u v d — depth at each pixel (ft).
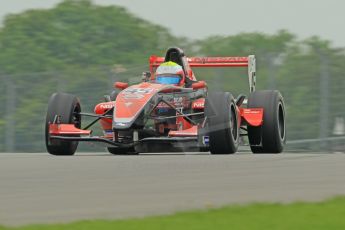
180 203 66.59
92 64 546.67
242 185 77.46
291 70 249.55
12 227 56.34
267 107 134.00
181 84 131.64
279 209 62.39
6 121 188.55
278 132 134.21
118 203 67.15
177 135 119.34
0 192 73.67
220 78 185.16
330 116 183.93
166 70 131.75
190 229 55.83
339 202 65.46
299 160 104.58
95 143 123.75
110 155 124.98
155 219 58.75
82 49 550.77
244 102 135.85
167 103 123.65
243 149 145.18
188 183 78.89
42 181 81.05
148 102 121.39
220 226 56.65
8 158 114.01
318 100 187.42
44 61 539.29
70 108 125.29
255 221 58.18
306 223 57.72
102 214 62.03
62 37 549.13
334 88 187.42
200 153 135.13
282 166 95.25
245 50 488.85
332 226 56.85
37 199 69.51
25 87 204.64
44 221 59.26
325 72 188.55
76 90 194.59
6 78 189.26
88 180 81.61
